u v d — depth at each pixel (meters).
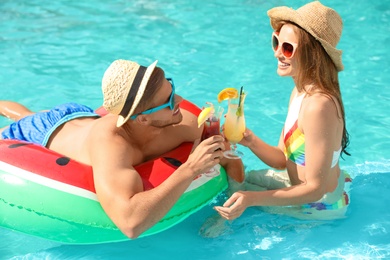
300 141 4.85
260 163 6.10
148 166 4.79
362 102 6.97
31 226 4.73
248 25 8.62
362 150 6.22
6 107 6.33
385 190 5.52
